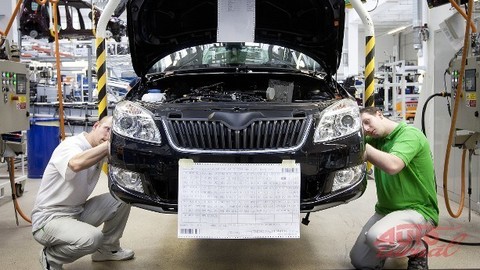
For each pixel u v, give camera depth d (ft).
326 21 10.92
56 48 12.53
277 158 7.63
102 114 13.47
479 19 12.11
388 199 9.48
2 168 23.84
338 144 7.84
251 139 7.68
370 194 16.62
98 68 13.35
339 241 11.58
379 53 69.00
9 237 12.02
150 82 11.29
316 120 7.86
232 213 7.66
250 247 11.19
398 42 67.21
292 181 7.64
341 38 11.05
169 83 11.59
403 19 52.29
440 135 16.55
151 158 7.77
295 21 11.43
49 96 27.50
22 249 11.01
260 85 11.76
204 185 7.64
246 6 10.61
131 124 8.00
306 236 11.99
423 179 9.24
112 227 10.12
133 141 7.89
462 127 12.07
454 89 12.53
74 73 35.45
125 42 32.04
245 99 9.98
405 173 9.21
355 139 8.00
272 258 10.43
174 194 7.83
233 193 7.64
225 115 7.76
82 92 33.35
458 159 15.24
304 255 10.61
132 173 7.95
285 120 7.82
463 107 11.93
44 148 21.04
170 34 11.64
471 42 11.75
